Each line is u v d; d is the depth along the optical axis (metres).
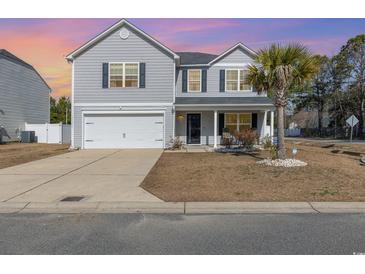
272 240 4.94
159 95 20.03
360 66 45.34
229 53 21.39
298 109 57.47
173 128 20.05
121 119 20.19
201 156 15.29
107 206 6.84
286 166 10.81
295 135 60.66
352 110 47.75
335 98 49.06
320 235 5.14
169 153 17.08
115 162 13.48
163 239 4.98
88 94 20.05
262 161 12.04
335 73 49.38
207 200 7.18
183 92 21.52
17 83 27.78
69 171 11.23
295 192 7.79
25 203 7.04
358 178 9.20
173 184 8.81
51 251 4.54
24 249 4.61
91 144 20.22
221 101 20.34
